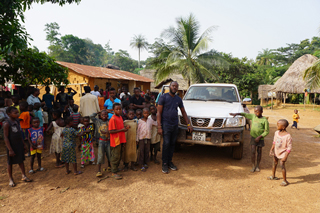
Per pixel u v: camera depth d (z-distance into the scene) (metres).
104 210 2.98
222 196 3.39
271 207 3.07
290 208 3.04
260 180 4.02
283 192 3.53
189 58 18.45
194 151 5.96
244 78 32.38
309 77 11.09
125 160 4.43
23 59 7.05
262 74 40.56
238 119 4.83
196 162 5.03
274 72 46.59
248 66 34.59
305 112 20.25
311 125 11.84
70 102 7.11
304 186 3.75
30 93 6.46
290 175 4.28
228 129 4.71
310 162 5.12
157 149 5.01
